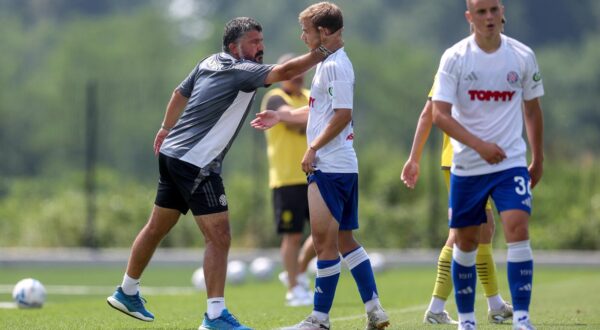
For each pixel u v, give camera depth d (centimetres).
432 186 7700
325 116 2609
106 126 17200
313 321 2612
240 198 8212
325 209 2592
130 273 2798
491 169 2314
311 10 2623
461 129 2288
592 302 3684
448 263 2964
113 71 19762
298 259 4000
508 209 2284
